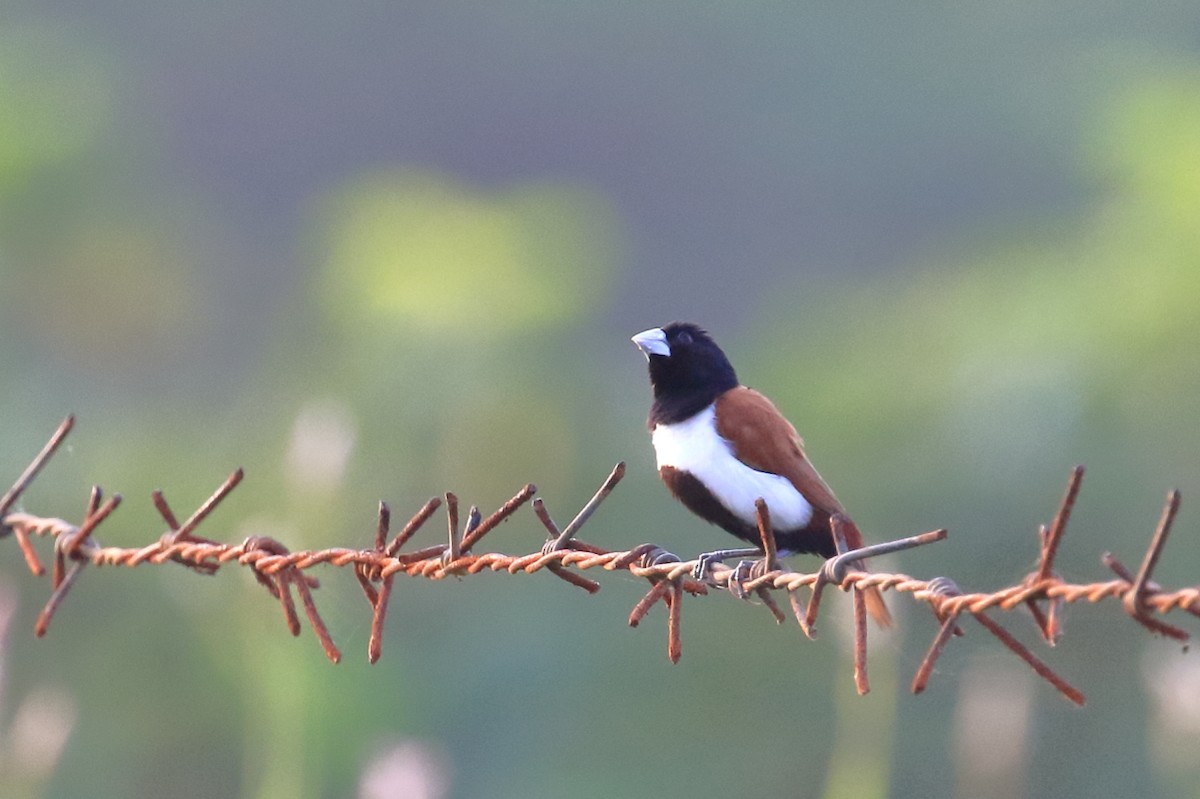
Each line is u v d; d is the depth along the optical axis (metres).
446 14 37.44
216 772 13.06
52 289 22.58
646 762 14.28
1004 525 14.49
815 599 5.58
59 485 16.45
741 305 33.44
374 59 37.38
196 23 36.84
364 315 17.09
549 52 37.22
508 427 16.12
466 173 37.22
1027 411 14.77
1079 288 15.86
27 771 8.64
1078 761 12.56
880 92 34.34
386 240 17.86
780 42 35.44
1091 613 13.04
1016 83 33.38
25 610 14.16
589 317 19.38
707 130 35.84
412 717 13.70
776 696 14.40
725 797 14.06
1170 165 16.81
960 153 33.38
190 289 26.02
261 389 18.09
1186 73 18.89
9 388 20.42
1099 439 14.70
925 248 32.84
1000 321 15.95
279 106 36.66
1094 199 24.20
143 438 17.47
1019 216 30.45
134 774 13.23
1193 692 8.93
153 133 29.08
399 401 16.23
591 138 36.69
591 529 15.69
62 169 22.56
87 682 13.70
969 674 8.45
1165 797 11.78
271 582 6.50
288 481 9.72
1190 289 15.18
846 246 33.69
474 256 17.70
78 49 25.75
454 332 16.77
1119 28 32.28
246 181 36.34
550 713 14.62
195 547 6.55
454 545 6.15
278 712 9.46
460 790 14.25
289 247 33.91
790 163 34.78
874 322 17.19
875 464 15.10
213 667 12.98
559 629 15.11
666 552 6.07
